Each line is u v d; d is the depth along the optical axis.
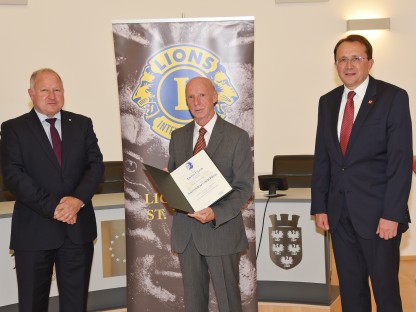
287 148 6.12
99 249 3.80
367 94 2.76
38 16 5.74
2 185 4.28
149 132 3.21
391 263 2.75
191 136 2.85
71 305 3.04
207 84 2.77
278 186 3.96
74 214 2.88
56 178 2.94
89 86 5.90
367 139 2.71
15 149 2.91
